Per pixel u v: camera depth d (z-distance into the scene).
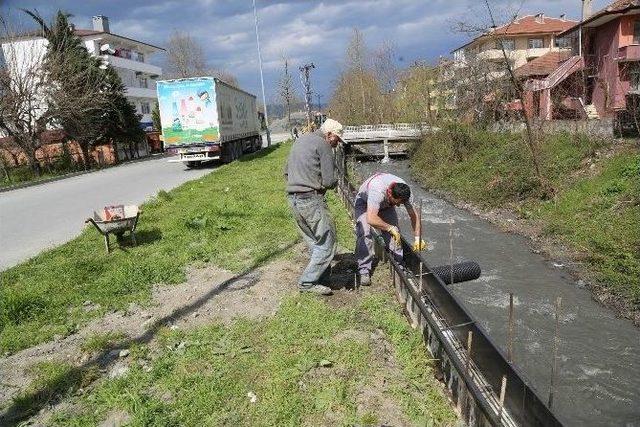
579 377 5.39
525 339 6.18
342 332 4.47
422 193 17.66
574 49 29.11
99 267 6.66
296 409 3.40
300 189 4.82
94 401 3.62
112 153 34.22
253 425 3.27
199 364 4.02
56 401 3.67
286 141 40.62
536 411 2.85
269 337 4.39
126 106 33.41
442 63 27.06
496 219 12.51
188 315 5.05
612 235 9.40
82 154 30.64
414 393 3.69
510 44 46.59
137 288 5.86
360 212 5.45
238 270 6.39
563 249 9.67
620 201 10.81
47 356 4.40
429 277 4.93
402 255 5.70
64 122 27.02
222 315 5.00
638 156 12.25
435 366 4.11
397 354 4.15
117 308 5.33
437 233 11.45
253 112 30.62
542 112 24.25
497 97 21.12
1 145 26.67
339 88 50.28
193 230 8.49
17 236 9.65
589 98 25.64
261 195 12.04
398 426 3.30
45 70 25.36
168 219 9.55
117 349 4.41
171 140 20.80
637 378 5.34
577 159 14.18
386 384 3.74
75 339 4.71
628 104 17.06
